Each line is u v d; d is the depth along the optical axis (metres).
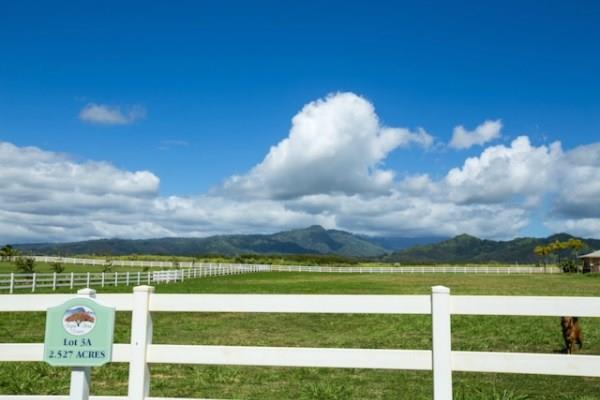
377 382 8.67
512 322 17.28
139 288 5.30
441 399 4.77
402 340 13.75
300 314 19.62
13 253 77.38
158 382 8.56
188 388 8.18
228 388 8.20
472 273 72.38
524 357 4.88
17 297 5.49
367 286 39.81
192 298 5.32
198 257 119.50
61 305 4.49
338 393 7.68
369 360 5.09
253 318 18.67
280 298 5.24
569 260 75.81
